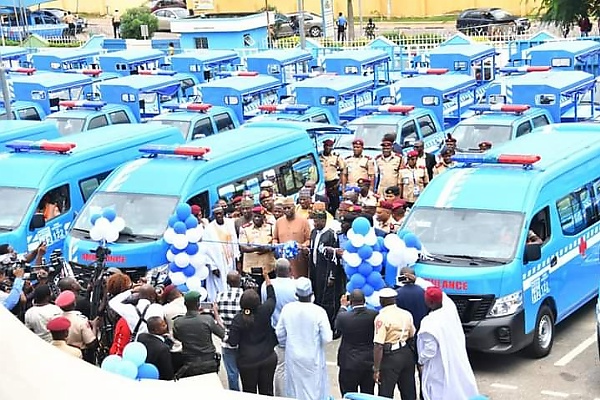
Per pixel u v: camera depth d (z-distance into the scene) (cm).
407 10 5341
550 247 1255
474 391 989
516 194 1254
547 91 2222
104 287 1136
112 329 1085
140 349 830
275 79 2620
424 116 2233
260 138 1683
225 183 1545
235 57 3234
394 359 982
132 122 2462
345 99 2467
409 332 992
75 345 1039
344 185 1839
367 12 5412
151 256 1397
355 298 1001
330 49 3650
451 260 1198
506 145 1459
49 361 369
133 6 5681
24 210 1541
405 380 1002
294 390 1005
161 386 381
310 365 995
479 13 4588
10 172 1606
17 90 2675
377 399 723
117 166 1722
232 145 1630
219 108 2388
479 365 1224
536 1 4838
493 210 1245
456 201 1275
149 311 1012
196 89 2702
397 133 2116
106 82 2573
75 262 1424
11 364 360
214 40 3972
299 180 1725
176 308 1055
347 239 1232
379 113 2211
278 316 1064
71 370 369
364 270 1093
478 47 2958
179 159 1552
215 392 383
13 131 1911
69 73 2920
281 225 1358
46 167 1603
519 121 2073
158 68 3322
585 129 1548
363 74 2898
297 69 3108
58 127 2245
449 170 1359
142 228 1431
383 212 1364
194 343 988
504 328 1159
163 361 959
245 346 1004
